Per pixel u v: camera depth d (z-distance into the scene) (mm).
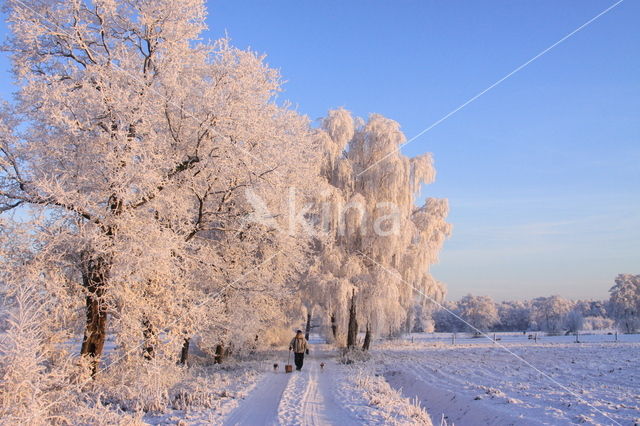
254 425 8164
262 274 18312
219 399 10477
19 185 11266
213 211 15094
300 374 16094
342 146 25719
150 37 12680
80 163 11359
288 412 9266
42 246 10797
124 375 10992
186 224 14266
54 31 12102
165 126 13469
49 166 11391
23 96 11406
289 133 17125
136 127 11828
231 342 20219
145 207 12539
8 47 12195
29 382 6668
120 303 11383
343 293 22875
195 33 13172
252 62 14539
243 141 13797
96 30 12789
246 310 18500
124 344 11727
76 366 10109
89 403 8984
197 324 13305
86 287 11273
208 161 13273
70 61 11977
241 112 13383
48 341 9742
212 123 13148
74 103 11203
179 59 13047
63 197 10305
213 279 16328
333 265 24156
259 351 26703
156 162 11922
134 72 12344
